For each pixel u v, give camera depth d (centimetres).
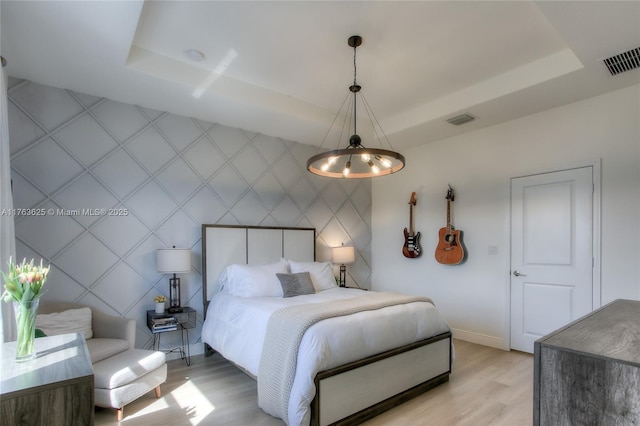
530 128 375
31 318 157
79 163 314
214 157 398
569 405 95
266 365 237
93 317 295
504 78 325
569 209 344
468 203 430
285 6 230
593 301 325
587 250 330
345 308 258
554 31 257
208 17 242
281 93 369
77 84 302
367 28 254
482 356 366
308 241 472
